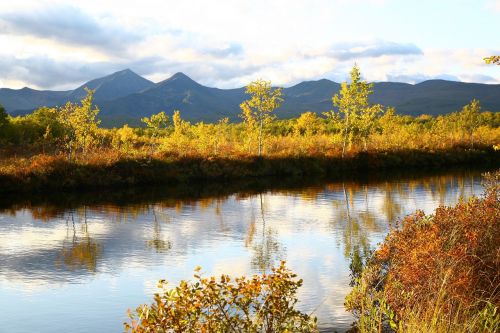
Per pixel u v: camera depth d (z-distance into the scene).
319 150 51.97
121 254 17.69
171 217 24.83
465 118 67.19
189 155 43.16
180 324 6.19
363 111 51.56
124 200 30.16
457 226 9.95
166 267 16.09
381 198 30.98
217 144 50.22
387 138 61.09
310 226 22.45
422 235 10.78
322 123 90.88
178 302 6.30
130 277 15.05
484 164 56.25
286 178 42.44
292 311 7.10
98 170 36.25
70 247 18.72
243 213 25.95
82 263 16.56
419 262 9.36
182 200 30.39
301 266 15.93
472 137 64.94
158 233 21.12
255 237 20.31
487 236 9.45
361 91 51.03
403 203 28.86
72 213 25.72
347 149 52.75
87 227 22.33
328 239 19.78
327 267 15.74
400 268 10.50
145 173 37.94
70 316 12.08
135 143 56.94
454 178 42.19
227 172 42.22
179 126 52.62
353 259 16.66
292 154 48.38
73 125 37.62
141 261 16.78
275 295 6.90
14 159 37.19
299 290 13.47
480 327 7.03
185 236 20.59
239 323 6.75
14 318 11.98
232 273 15.27
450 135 67.00
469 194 32.25
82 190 33.75
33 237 20.33
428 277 8.85
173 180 38.88
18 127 52.56
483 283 8.51
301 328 7.16
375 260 13.88
